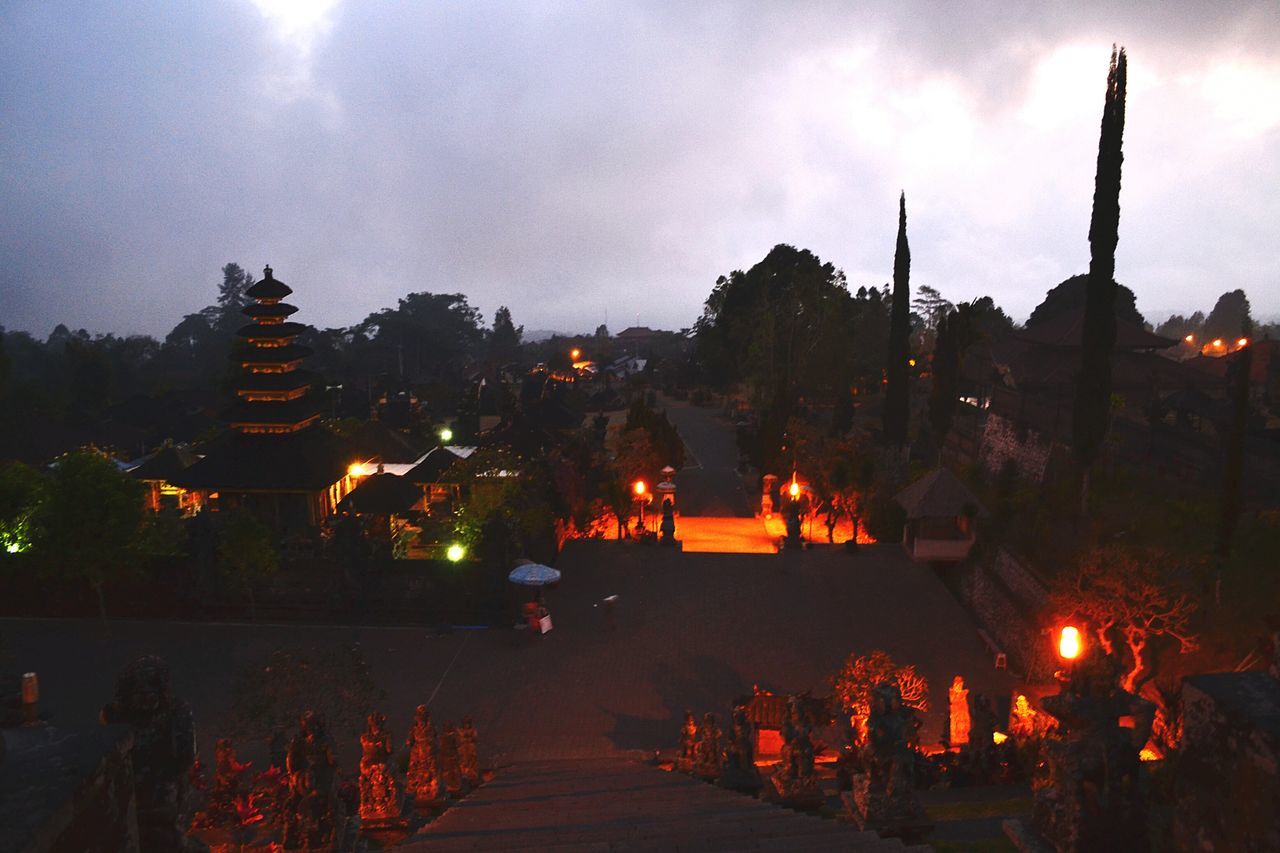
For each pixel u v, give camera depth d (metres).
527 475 48.78
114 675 32.81
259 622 38.53
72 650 35.34
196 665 33.75
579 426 79.25
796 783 14.43
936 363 56.53
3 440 78.81
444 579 38.88
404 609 38.84
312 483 50.28
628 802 14.47
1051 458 47.28
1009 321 121.69
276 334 52.28
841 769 16.67
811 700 25.39
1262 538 31.11
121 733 3.17
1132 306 99.25
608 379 127.31
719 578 42.97
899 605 39.34
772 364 95.81
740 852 8.17
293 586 39.50
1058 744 6.50
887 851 7.97
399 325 177.38
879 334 115.25
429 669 33.44
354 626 38.06
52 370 161.00
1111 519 38.19
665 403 119.38
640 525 50.34
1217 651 25.83
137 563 38.16
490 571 38.50
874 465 53.00
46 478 42.84
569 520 50.91
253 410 52.59
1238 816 4.08
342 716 25.12
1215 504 35.59
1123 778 6.28
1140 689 24.80
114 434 85.00
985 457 58.78
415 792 18.16
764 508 56.94
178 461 56.47
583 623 37.78
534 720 29.27
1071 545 37.47
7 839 2.41
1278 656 4.39
